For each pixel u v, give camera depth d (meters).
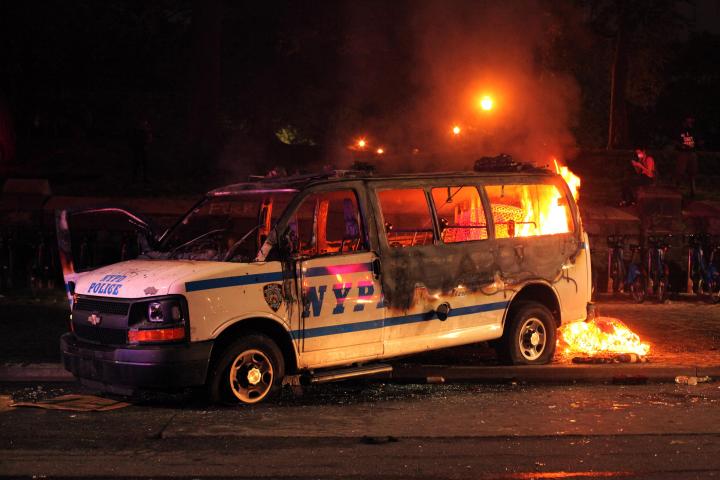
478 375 9.43
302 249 9.16
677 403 8.23
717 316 13.71
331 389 8.86
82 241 15.94
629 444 6.71
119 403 8.11
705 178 28.23
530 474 5.92
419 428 7.22
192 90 25.39
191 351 7.56
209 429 7.14
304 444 6.71
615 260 16.08
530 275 9.86
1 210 16.53
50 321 12.43
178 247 8.91
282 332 8.16
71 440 6.82
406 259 8.85
